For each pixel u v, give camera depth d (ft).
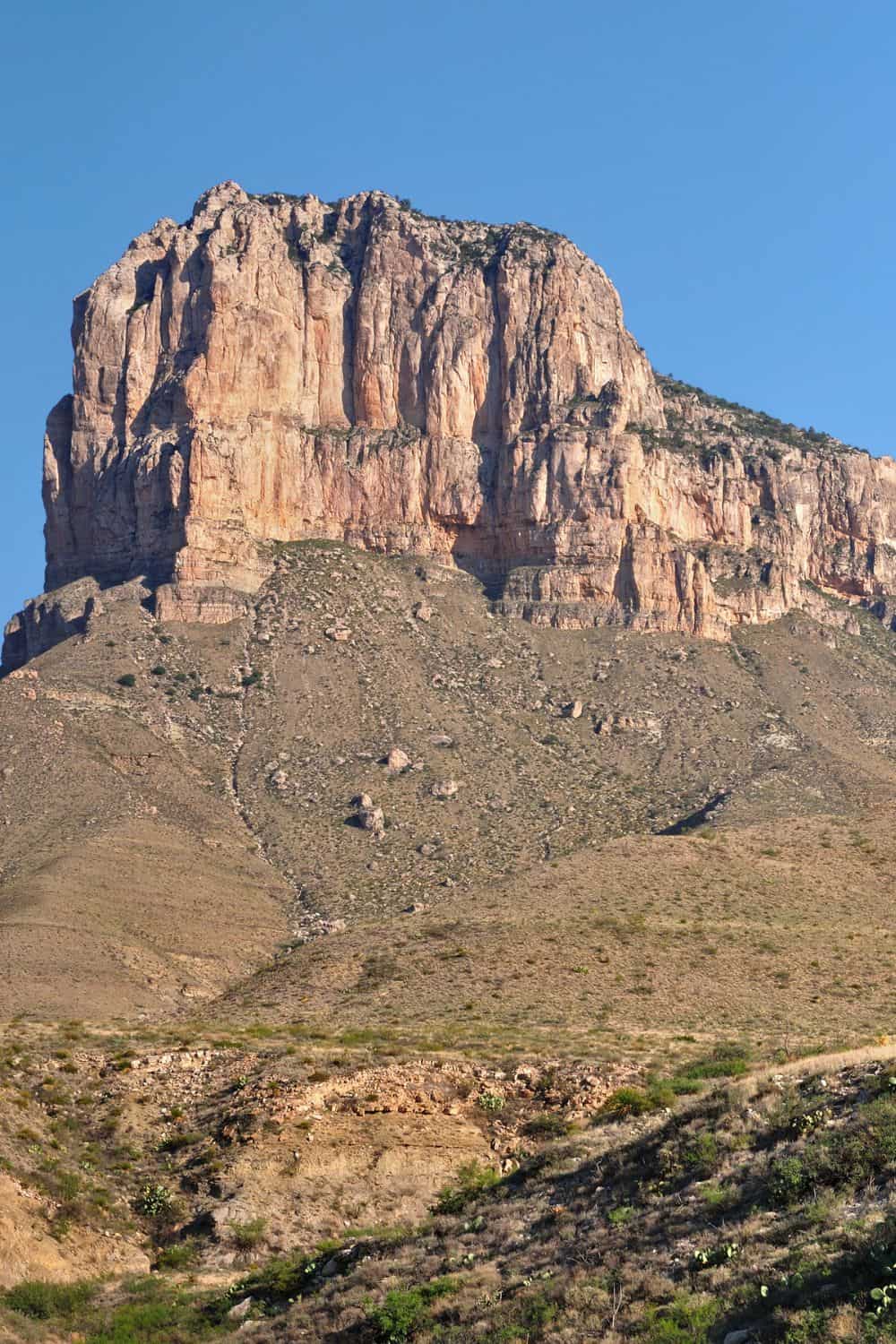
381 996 340.59
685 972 342.44
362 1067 239.30
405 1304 141.79
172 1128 223.10
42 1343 162.20
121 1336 162.91
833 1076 156.87
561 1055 250.78
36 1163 202.28
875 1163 133.39
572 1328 124.98
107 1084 234.79
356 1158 208.95
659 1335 118.21
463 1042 269.23
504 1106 226.17
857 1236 120.26
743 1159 145.79
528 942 370.53
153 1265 188.24
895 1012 304.91
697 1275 125.70
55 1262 181.98
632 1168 155.74
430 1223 171.42
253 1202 198.70
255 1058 246.06
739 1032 287.48
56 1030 270.05
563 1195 159.33
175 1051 249.55
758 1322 114.62
